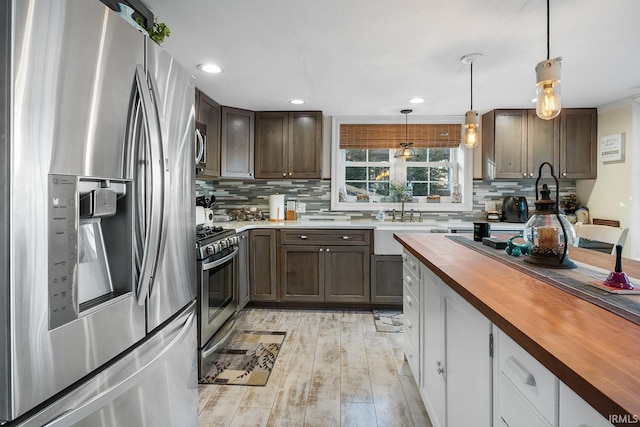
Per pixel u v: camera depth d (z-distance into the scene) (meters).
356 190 4.30
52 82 0.82
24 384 0.77
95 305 0.98
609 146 3.52
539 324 0.83
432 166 4.27
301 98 3.34
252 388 2.14
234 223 3.76
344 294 3.56
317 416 1.87
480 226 2.21
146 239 1.12
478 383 1.12
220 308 2.62
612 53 2.31
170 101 1.33
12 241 0.74
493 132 3.72
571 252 1.86
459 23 1.92
